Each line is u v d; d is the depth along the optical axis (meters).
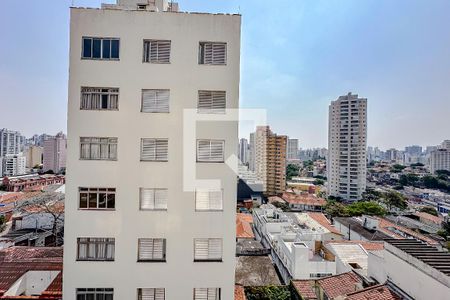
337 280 24.50
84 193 15.67
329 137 146.38
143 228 15.75
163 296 15.81
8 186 96.44
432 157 186.12
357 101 134.88
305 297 24.80
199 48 16.36
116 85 15.86
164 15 16.17
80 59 15.81
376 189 136.88
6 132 151.88
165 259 15.84
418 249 18.81
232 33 16.41
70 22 15.80
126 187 15.73
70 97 15.69
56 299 16.78
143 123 15.91
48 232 45.62
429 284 16.12
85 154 15.81
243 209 87.31
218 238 16.12
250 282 31.31
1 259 22.70
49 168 144.50
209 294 16.02
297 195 108.62
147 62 16.03
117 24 15.98
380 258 21.72
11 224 52.47
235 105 16.30
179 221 15.87
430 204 112.31
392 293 18.48
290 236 43.31
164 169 15.90
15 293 18.69
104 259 15.62
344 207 86.50
